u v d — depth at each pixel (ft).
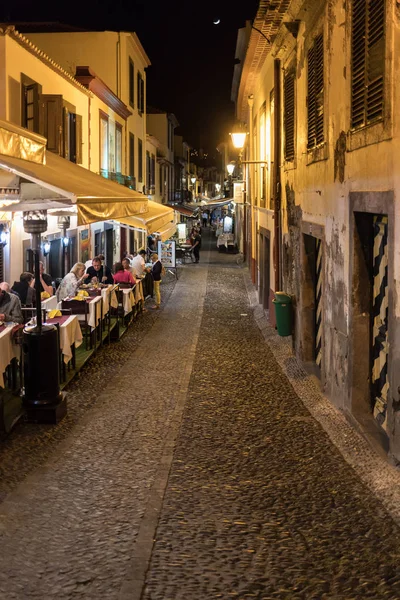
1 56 44.06
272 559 16.83
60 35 90.12
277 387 35.86
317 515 19.54
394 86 22.11
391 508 19.84
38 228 28.99
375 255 27.58
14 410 29.07
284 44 44.78
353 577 15.93
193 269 108.88
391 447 23.00
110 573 16.07
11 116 45.44
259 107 68.85
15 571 16.16
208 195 340.39
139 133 108.17
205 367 40.75
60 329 33.73
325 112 32.55
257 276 74.18
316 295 40.16
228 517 19.43
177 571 16.19
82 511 19.85
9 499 20.68
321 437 27.20
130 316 55.06
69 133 60.44
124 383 36.50
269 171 57.82
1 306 32.37
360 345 28.07
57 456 24.84
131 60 98.12
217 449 25.75
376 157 24.08
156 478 22.61
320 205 34.35
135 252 99.40
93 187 38.29
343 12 28.81
